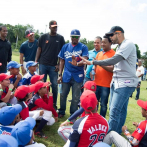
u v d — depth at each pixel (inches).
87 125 89.6
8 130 93.8
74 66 174.1
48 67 199.2
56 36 198.8
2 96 146.5
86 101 91.9
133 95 386.9
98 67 166.4
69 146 93.1
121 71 130.2
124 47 123.4
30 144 86.3
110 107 135.6
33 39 232.1
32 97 152.9
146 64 1188.5
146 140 101.7
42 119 144.5
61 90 184.7
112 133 107.8
